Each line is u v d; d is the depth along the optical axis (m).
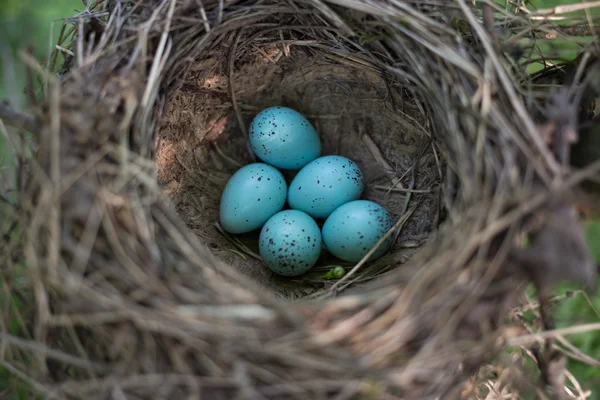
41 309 0.22
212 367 0.21
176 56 0.25
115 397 0.21
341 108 0.29
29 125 0.23
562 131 0.22
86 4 0.26
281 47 0.28
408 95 0.27
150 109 0.24
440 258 0.22
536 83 0.25
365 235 0.27
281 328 0.21
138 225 0.22
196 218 0.29
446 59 0.24
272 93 0.29
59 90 0.23
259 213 0.28
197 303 0.22
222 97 0.28
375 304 0.22
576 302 0.28
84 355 0.22
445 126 0.24
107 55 0.24
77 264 0.21
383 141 0.29
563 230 0.21
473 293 0.21
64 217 0.22
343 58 0.27
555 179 0.21
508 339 0.22
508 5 0.27
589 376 0.28
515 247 0.21
